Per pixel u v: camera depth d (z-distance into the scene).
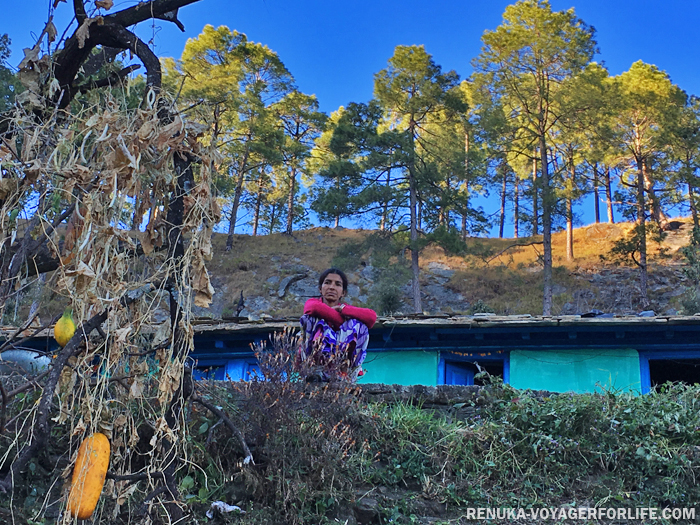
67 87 4.20
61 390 3.56
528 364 9.13
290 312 33.88
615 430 5.18
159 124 3.65
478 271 37.53
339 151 29.70
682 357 8.82
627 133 33.59
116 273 3.35
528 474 4.99
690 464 4.92
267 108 41.16
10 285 3.57
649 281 35.25
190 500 4.48
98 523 4.15
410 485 4.93
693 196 32.97
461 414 5.57
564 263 38.72
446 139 30.38
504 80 29.86
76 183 3.33
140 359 3.85
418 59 29.77
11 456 4.43
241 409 4.93
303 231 48.03
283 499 4.56
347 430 4.96
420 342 9.48
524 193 30.52
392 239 29.41
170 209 3.71
